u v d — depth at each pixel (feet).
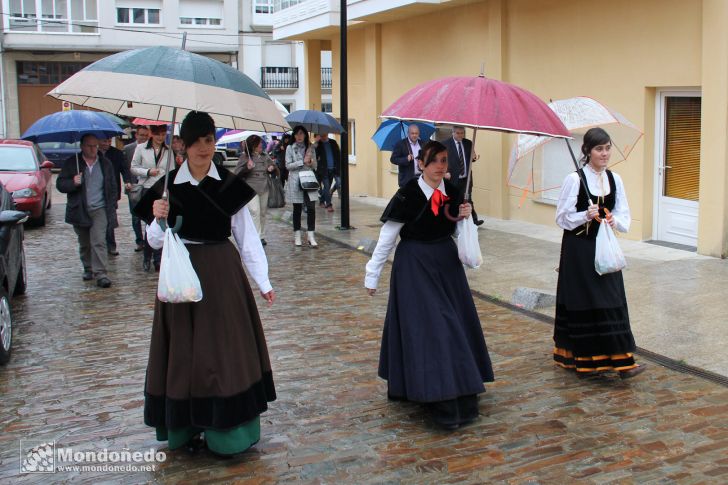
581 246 17.85
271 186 39.96
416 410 16.76
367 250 36.99
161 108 15.52
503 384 18.22
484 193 45.62
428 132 38.09
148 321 24.41
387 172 57.82
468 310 16.37
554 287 27.43
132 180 35.68
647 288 26.45
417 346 15.53
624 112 35.32
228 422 13.65
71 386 18.45
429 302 15.66
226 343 13.70
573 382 18.29
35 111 124.98
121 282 30.27
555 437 15.26
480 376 15.89
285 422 16.15
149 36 126.72
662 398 17.17
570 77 38.52
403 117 14.64
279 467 14.07
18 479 13.61
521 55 42.09
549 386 18.04
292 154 38.17
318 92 70.44
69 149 86.17
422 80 51.98
